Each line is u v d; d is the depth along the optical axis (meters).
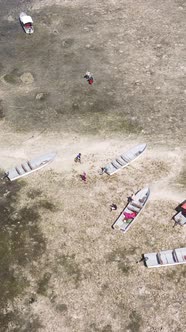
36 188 36.75
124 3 58.34
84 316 28.67
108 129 41.28
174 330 27.62
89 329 28.03
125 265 31.08
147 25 54.09
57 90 46.03
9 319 28.89
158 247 31.94
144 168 37.53
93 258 31.67
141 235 32.81
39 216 34.66
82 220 34.12
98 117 42.53
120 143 39.84
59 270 31.17
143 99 44.06
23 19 54.66
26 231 33.75
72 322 28.44
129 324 28.09
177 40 51.38
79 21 55.78
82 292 29.86
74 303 29.34
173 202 34.78
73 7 58.53
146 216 33.97
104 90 45.44
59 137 41.00
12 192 36.66
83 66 48.81
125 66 48.25
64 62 49.66
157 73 47.06
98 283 30.25
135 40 51.84
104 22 55.19
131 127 41.25
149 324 28.02
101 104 43.91
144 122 41.62
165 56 49.12
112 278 30.45
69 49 51.47
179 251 31.28
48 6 59.31
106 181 36.81
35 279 30.83
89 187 36.44
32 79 47.56
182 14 55.59
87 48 51.28
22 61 50.53
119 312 28.70
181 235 32.59
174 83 45.62
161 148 39.06
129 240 32.53
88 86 46.09
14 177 37.41
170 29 53.16
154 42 51.34
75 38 53.00
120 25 54.44
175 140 39.72
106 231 33.22
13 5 60.50
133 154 38.41
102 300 29.34
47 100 44.97
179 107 42.97
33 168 37.97
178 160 37.94
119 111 42.94
